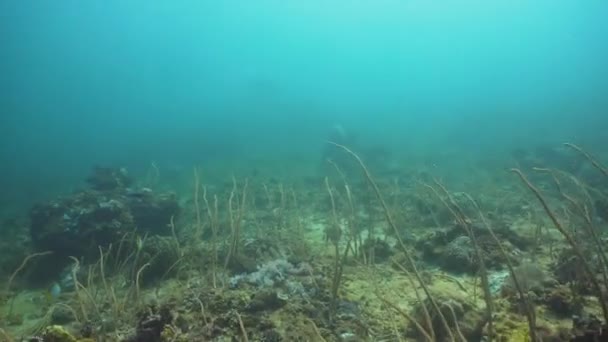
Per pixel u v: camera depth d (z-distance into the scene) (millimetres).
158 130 69375
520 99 63906
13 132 91938
